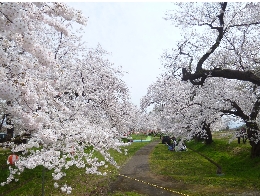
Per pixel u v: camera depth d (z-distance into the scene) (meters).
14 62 3.67
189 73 10.94
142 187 10.03
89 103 8.72
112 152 19.92
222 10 10.98
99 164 6.64
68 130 5.71
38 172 10.70
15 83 3.65
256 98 11.89
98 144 6.32
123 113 14.27
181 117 12.68
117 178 11.45
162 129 15.91
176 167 13.79
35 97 3.92
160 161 16.03
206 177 11.08
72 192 8.91
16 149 6.04
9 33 3.38
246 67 11.72
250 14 11.23
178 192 9.25
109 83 12.92
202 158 15.57
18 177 9.81
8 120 7.01
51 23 4.79
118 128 12.66
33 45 3.42
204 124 13.05
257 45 11.67
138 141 32.59
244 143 16.73
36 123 4.17
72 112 6.75
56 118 5.84
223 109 11.80
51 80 5.48
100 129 6.66
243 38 11.78
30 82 4.06
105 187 9.92
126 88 14.50
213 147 17.88
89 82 11.17
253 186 9.38
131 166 14.51
